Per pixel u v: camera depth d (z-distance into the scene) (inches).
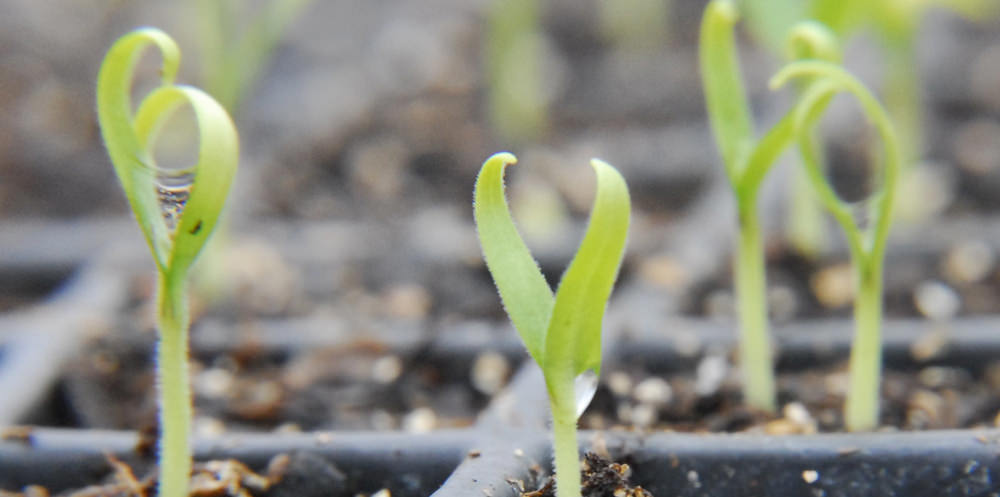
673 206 13.4
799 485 6.4
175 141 14.6
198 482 6.4
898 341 7.8
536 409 6.9
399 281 9.9
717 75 6.8
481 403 8.0
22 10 18.7
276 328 8.6
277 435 6.7
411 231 11.1
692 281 9.1
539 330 5.8
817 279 9.6
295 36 20.9
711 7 6.6
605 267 5.6
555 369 5.7
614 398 7.5
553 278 10.1
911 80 10.6
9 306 10.0
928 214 11.7
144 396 8.2
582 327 5.7
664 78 18.3
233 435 6.8
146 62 17.7
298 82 18.4
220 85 8.4
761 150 6.7
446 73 18.3
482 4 22.3
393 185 13.4
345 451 6.6
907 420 7.2
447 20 21.8
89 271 9.5
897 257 9.9
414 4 23.1
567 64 19.7
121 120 5.8
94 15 19.4
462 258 10.2
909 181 11.1
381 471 6.6
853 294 9.3
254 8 17.6
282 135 15.3
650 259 9.4
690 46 20.3
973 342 7.7
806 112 6.3
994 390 7.6
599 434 6.6
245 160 13.8
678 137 14.8
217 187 5.8
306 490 6.6
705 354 7.8
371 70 18.9
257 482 6.6
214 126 5.7
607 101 17.3
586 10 20.7
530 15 14.5
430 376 8.2
